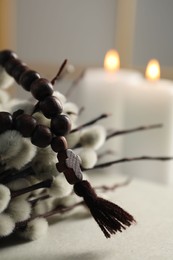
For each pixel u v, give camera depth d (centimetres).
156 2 62
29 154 25
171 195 39
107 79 47
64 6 71
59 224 31
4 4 70
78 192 25
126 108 46
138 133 45
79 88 48
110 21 67
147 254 27
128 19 65
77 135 29
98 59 69
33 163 27
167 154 44
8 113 24
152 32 64
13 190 27
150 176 45
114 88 46
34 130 24
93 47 70
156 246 28
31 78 26
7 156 24
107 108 46
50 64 72
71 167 25
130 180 43
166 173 45
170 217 33
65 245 28
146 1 63
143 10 64
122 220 25
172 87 46
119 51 67
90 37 70
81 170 26
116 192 39
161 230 31
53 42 72
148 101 45
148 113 45
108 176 44
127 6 65
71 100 52
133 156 46
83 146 30
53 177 27
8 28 71
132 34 65
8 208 26
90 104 47
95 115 47
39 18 73
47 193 29
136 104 45
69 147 29
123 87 46
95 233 30
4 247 28
